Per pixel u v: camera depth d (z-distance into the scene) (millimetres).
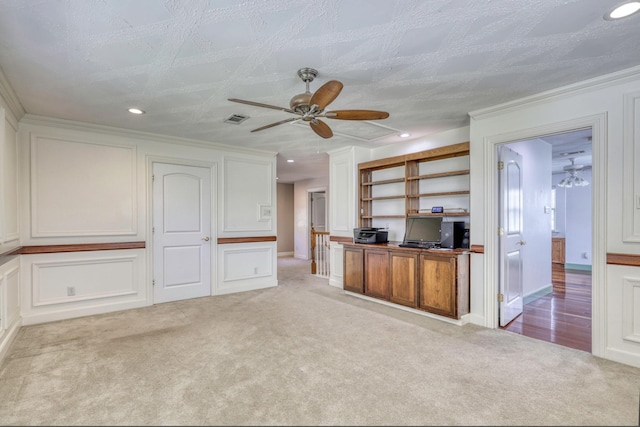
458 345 2891
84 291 3811
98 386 2193
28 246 3473
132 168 4172
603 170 2611
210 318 3686
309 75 2496
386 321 3564
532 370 2408
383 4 1706
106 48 2123
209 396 2076
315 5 1707
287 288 5301
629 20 1866
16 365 2502
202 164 4758
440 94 2959
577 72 2529
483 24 1901
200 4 1683
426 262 3699
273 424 1801
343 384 2221
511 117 3186
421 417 1857
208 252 4809
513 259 3695
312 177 8719
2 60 2262
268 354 2707
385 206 5090
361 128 4062
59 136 3680
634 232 2467
